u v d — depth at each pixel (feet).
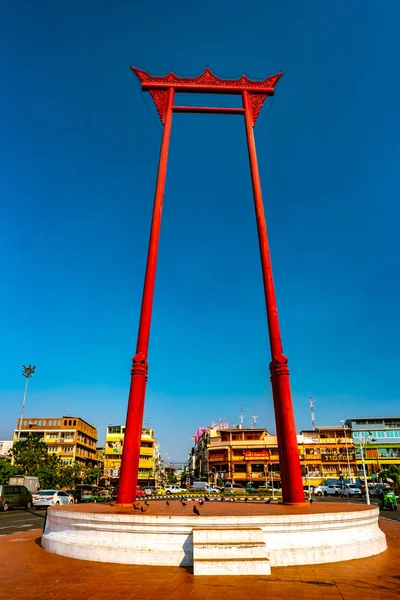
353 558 34.78
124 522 34.22
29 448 190.70
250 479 229.66
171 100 67.82
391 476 188.85
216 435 263.29
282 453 47.91
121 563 32.78
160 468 367.45
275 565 31.83
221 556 30.30
